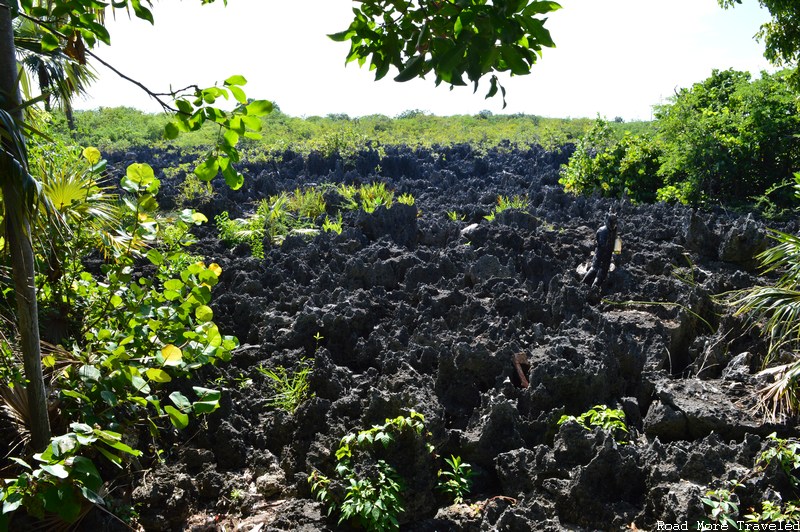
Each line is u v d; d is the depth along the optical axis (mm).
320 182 20156
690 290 10227
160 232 7027
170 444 7062
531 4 3299
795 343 8180
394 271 11719
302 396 7484
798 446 5781
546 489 5977
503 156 26719
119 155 25734
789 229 13555
